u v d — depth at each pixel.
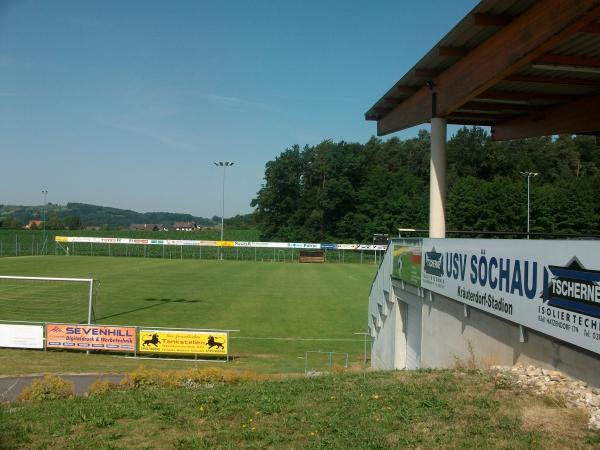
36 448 7.06
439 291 11.83
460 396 7.77
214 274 58.19
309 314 34.62
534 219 76.56
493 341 9.33
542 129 17.06
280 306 37.47
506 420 6.61
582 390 6.77
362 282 53.31
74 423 8.15
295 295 42.97
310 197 115.25
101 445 7.05
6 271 54.91
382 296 18.64
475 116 18.20
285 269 67.25
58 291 42.06
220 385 11.92
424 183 114.56
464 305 10.44
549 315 7.37
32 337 24.36
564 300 7.01
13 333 24.42
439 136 15.36
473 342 10.17
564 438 5.89
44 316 31.66
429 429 6.66
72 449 6.97
